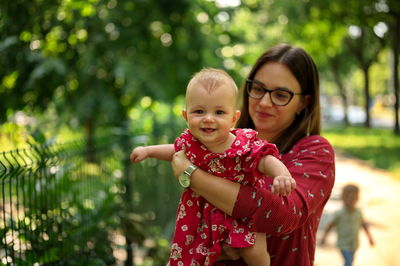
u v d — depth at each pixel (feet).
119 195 17.30
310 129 7.97
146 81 23.27
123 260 17.88
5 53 23.18
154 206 19.31
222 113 6.47
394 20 75.20
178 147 6.78
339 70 129.49
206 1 25.41
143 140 17.92
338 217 18.86
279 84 7.68
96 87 23.94
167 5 25.12
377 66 166.61
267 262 6.66
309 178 6.94
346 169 49.32
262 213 6.34
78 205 12.98
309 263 7.22
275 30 82.38
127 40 24.53
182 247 6.72
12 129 22.62
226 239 6.54
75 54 24.49
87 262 12.84
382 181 41.19
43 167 10.71
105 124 24.71
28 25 23.58
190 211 6.75
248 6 29.09
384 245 22.45
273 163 6.29
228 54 26.84
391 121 148.15
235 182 6.55
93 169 14.66
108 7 24.40
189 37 25.67
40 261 10.50
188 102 6.62
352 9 62.69
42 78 23.35
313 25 75.51
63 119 25.31
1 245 9.43
